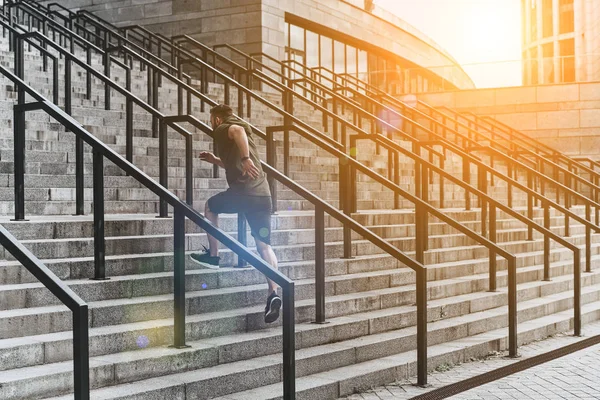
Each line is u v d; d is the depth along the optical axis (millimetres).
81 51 18875
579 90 22016
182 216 5434
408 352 6961
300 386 5633
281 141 13219
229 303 6535
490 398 5906
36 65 13797
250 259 4914
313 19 25875
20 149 6684
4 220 6699
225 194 6500
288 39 25594
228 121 6594
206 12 24234
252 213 6438
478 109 23000
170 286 6434
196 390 5137
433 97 23484
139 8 25094
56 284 3791
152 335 5574
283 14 24500
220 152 6539
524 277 10172
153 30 24906
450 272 9328
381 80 26047
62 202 7750
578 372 6832
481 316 8203
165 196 5465
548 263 10398
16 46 9641
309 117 16859
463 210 12180
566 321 8953
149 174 9320
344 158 8047
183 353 5406
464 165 12258
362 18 28688
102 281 6000
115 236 7012
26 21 20812
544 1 45938
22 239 6434
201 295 6332
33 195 7688
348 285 7754
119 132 10430
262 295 6852
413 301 8070
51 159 8742
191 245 7363
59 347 5035
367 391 6055
